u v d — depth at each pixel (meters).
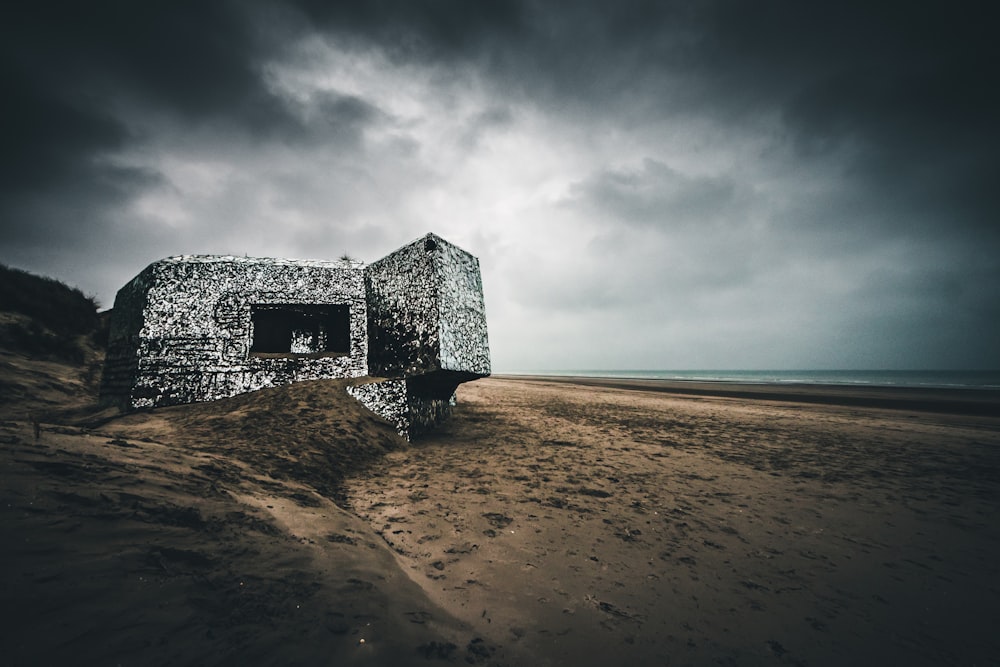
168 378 5.83
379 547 2.70
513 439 7.01
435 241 6.62
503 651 1.84
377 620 1.79
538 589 2.47
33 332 9.46
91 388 8.51
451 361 6.52
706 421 10.24
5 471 1.84
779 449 7.15
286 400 5.71
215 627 1.44
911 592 2.72
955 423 11.02
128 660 1.17
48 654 1.09
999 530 3.83
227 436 4.60
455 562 2.73
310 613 1.69
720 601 2.50
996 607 2.57
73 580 1.37
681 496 4.45
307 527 2.60
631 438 7.60
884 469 5.98
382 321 7.13
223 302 6.38
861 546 3.41
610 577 2.69
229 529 2.18
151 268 6.05
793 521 3.91
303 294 6.98
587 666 1.82
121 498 2.03
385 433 5.89
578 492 4.38
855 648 2.12
